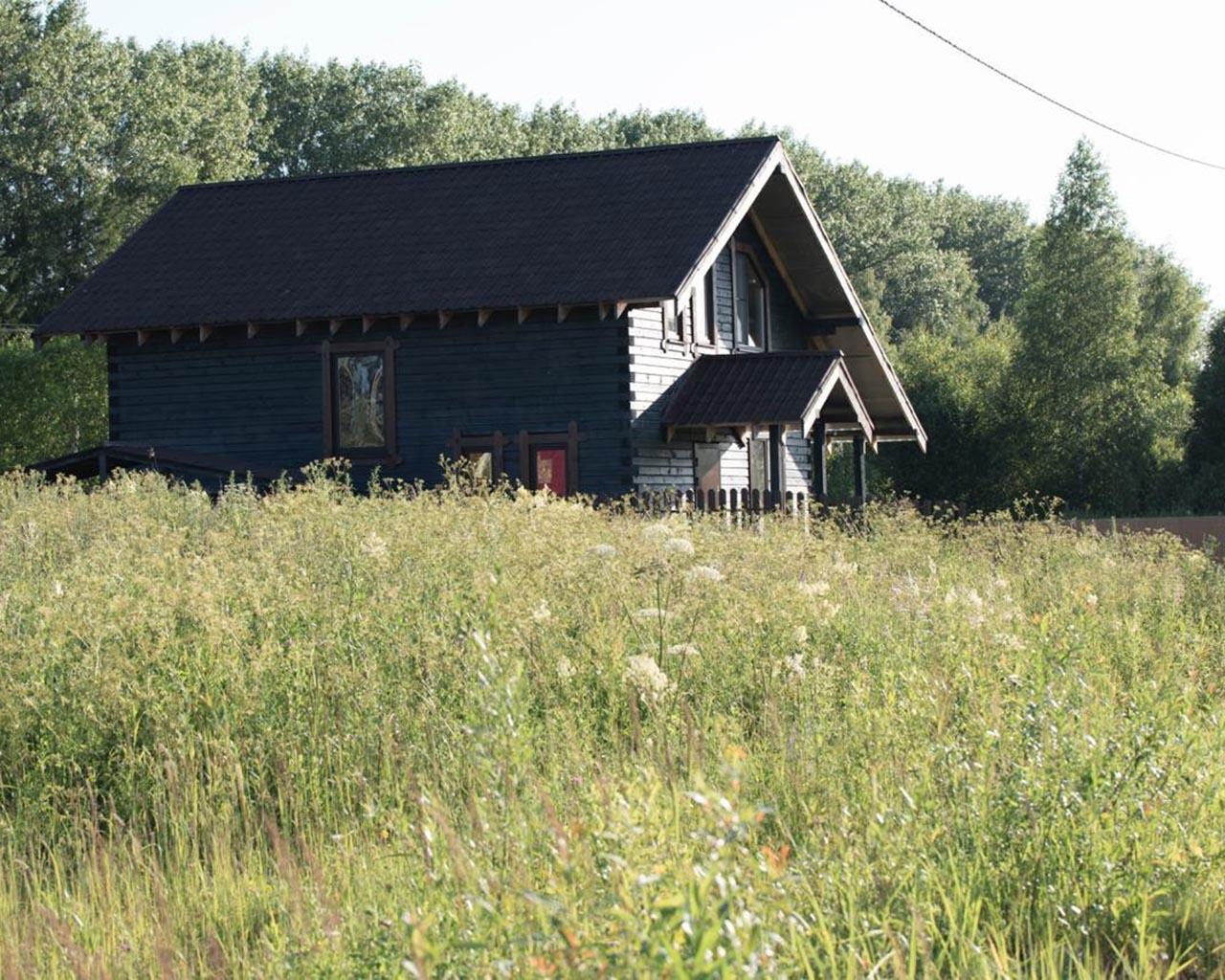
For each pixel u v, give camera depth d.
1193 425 47.19
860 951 5.22
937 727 7.29
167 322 29.33
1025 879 5.96
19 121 61.09
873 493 47.06
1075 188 50.97
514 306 27.22
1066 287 49.25
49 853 7.25
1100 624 10.99
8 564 13.32
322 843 7.05
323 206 32.62
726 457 32.16
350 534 11.51
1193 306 75.38
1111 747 6.46
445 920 4.69
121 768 7.97
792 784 7.14
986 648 8.58
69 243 63.00
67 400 44.72
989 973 5.08
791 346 34.81
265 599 9.56
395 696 8.47
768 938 3.84
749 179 29.70
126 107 65.25
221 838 7.26
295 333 29.61
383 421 29.14
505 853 5.14
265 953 5.49
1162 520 27.23
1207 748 7.28
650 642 9.35
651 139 103.50
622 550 10.99
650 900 3.84
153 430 30.62
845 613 10.30
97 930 6.10
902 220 105.56
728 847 3.71
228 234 32.19
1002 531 18.91
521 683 6.59
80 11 62.94
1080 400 47.91
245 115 72.44
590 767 6.93
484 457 28.50
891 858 5.77
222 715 8.36
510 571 9.94
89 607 9.33
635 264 27.48
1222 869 6.07
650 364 28.41
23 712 8.39
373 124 77.88
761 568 11.47
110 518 16.80
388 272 29.33
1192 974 5.61
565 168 31.84
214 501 28.08
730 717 8.23
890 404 35.06
